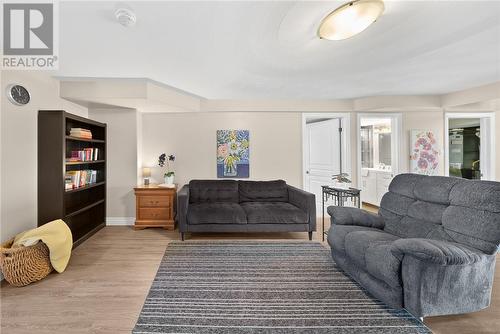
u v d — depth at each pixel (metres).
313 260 2.95
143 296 2.19
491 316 1.91
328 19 1.98
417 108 4.81
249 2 1.81
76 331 1.75
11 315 1.92
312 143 5.57
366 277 2.16
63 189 3.06
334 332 1.75
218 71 3.22
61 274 2.59
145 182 4.44
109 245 3.44
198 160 4.82
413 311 1.74
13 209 2.72
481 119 5.18
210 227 3.60
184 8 1.87
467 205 2.02
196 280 2.47
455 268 1.75
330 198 5.14
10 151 2.69
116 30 2.18
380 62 3.00
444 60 2.97
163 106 4.18
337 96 4.66
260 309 2.00
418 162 5.01
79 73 3.24
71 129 3.54
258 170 4.90
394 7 1.91
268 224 3.63
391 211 2.79
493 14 2.01
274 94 4.44
